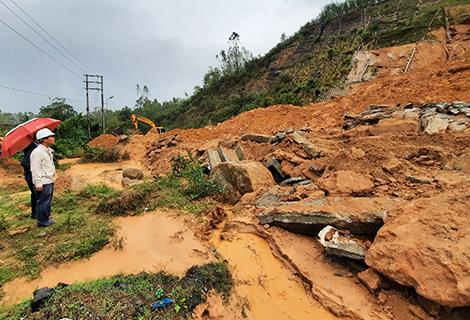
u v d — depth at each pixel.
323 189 5.12
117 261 3.81
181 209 5.41
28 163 4.66
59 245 3.86
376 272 3.35
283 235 4.66
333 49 41.41
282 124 13.32
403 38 33.59
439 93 10.18
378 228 3.94
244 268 4.05
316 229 4.42
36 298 2.65
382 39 35.78
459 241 2.85
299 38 54.25
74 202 5.80
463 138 5.14
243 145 10.47
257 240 4.81
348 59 34.22
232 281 3.72
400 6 46.59
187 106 59.31
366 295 3.32
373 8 51.00
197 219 5.10
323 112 13.18
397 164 4.89
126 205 5.21
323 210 4.28
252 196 5.94
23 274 3.22
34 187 4.70
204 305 3.14
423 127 6.68
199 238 4.61
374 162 5.23
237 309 3.25
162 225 4.77
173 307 2.95
